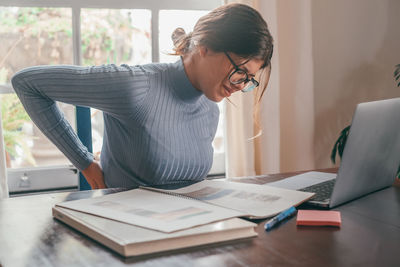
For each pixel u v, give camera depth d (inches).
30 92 48.0
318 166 97.8
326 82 97.0
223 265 25.3
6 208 37.9
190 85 49.2
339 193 37.1
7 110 79.0
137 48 85.2
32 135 81.0
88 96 46.3
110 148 52.2
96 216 31.8
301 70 88.9
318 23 94.8
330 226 32.3
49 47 80.0
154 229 28.0
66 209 34.1
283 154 91.4
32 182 80.7
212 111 55.4
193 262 25.7
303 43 88.3
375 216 35.1
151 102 47.8
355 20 97.3
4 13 76.8
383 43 100.3
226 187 41.6
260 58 44.4
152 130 48.4
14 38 78.0
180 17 86.9
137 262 25.7
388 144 40.8
